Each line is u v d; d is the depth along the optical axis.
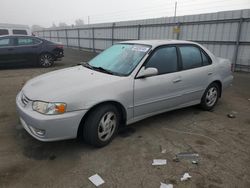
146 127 4.21
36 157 3.19
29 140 3.64
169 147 3.54
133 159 3.20
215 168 3.04
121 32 18.33
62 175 2.83
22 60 10.84
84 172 2.90
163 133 3.99
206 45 11.97
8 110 4.94
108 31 19.84
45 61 11.47
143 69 3.76
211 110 5.22
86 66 4.33
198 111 5.12
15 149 3.38
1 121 4.33
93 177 2.80
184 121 4.53
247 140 3.83
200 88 4.75
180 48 4.41
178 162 3.15
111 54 4.37
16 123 4.25
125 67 3.84
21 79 8.41
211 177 2.86
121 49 4.34
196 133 4.03
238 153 3.42
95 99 3.22
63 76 3.75
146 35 15.83
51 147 3.45
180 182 2.75
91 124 3.27
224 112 5.12
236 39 10.60
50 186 2.64
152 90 3.86
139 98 3.73
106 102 3.39
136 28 16.64
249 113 5.11
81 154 3.29
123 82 3.53
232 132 4.11
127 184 2.70
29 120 3.11
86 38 23.52
